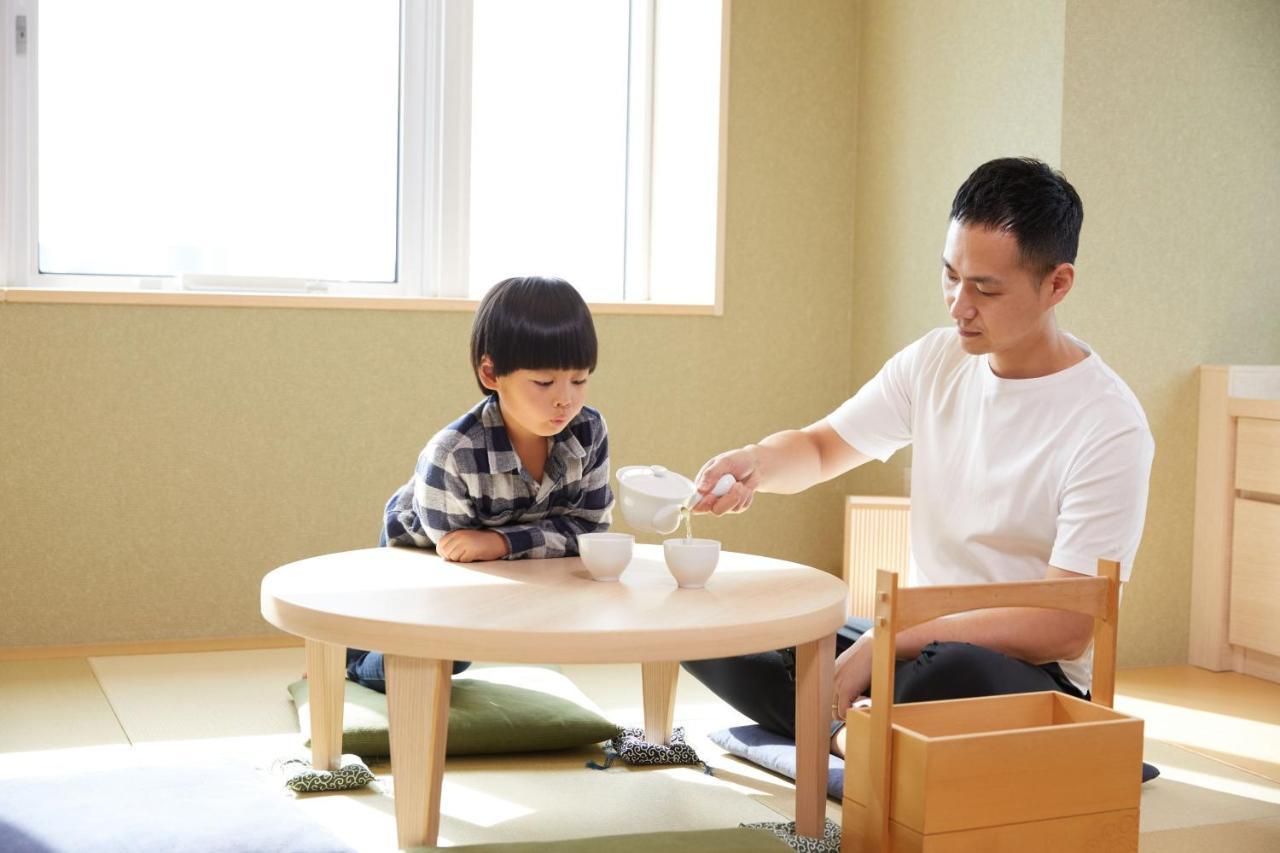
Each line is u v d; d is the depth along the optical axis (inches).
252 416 117.7
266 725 89.8
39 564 112.8
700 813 72.7
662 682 82.3
